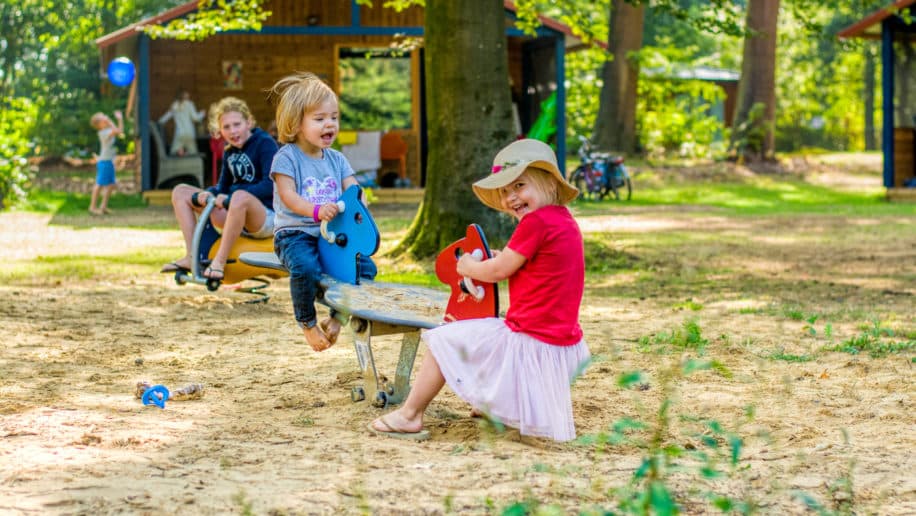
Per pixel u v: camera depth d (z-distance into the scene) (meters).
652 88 37.06
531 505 3.52
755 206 25.39
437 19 13.23
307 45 25.14
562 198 4.74
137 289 10.41
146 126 24.28
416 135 25.33
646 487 3.88
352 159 24.30
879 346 7.32
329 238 5.50
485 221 13.09
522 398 4.58
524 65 26.88
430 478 3.98
